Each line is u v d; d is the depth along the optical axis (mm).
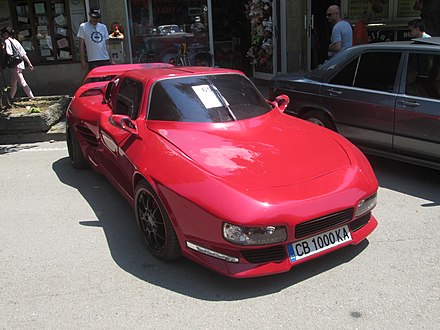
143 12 11234
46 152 7223
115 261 3799
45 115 7934
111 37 10055
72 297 3316
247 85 4883
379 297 3188
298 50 11625
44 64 11406
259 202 3113
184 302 3205
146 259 3816
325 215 3227
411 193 5047
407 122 5117
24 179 5930
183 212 3295
